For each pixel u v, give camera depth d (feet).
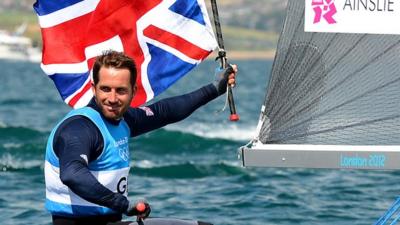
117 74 54.24
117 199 52.13
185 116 60.39
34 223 103.55
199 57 66.33
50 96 419.74
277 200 117.80
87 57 66.18
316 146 63.87
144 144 181.16
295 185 131.34
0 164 152.25
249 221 104.27
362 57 64.39
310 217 107.04
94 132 54.65
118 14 66.23
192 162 158.30
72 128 54.19
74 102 65.98
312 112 64.28
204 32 66.33
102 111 55.21
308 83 64.44
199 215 108.17
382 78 64.34
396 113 64.28
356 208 113.29
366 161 63.57
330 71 64.34
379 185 131.23
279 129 64.03
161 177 141.08
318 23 64.34
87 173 52.31
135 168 148.36
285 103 64.23
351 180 135.54
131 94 55.26
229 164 151.02
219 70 62.08
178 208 112.78
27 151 168.25
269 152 63.72
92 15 66.18
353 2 64.13
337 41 64.39
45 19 66.08
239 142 192.95
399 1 63.98
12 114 290.97
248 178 138.31
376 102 64.39
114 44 66.39
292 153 63.77
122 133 56.59
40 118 274.77
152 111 59.16
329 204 115.55
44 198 119.65
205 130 222.48
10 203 115.96
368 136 64.28
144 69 66.59
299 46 64.54
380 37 64.28
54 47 66.18
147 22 66.39
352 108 64.44
